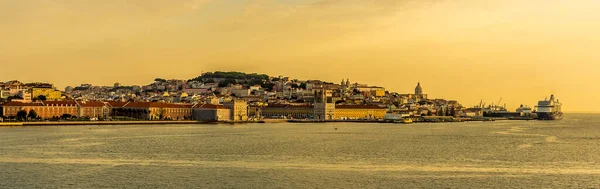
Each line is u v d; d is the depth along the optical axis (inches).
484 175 6210.6
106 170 6348.4
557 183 5787.4
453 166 6884.8
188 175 6087.6
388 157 7751.0
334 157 7677.2
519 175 6235.2
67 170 6318.9
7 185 5492.1
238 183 5679.1
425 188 5497.1
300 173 6259.8
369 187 5526.6
